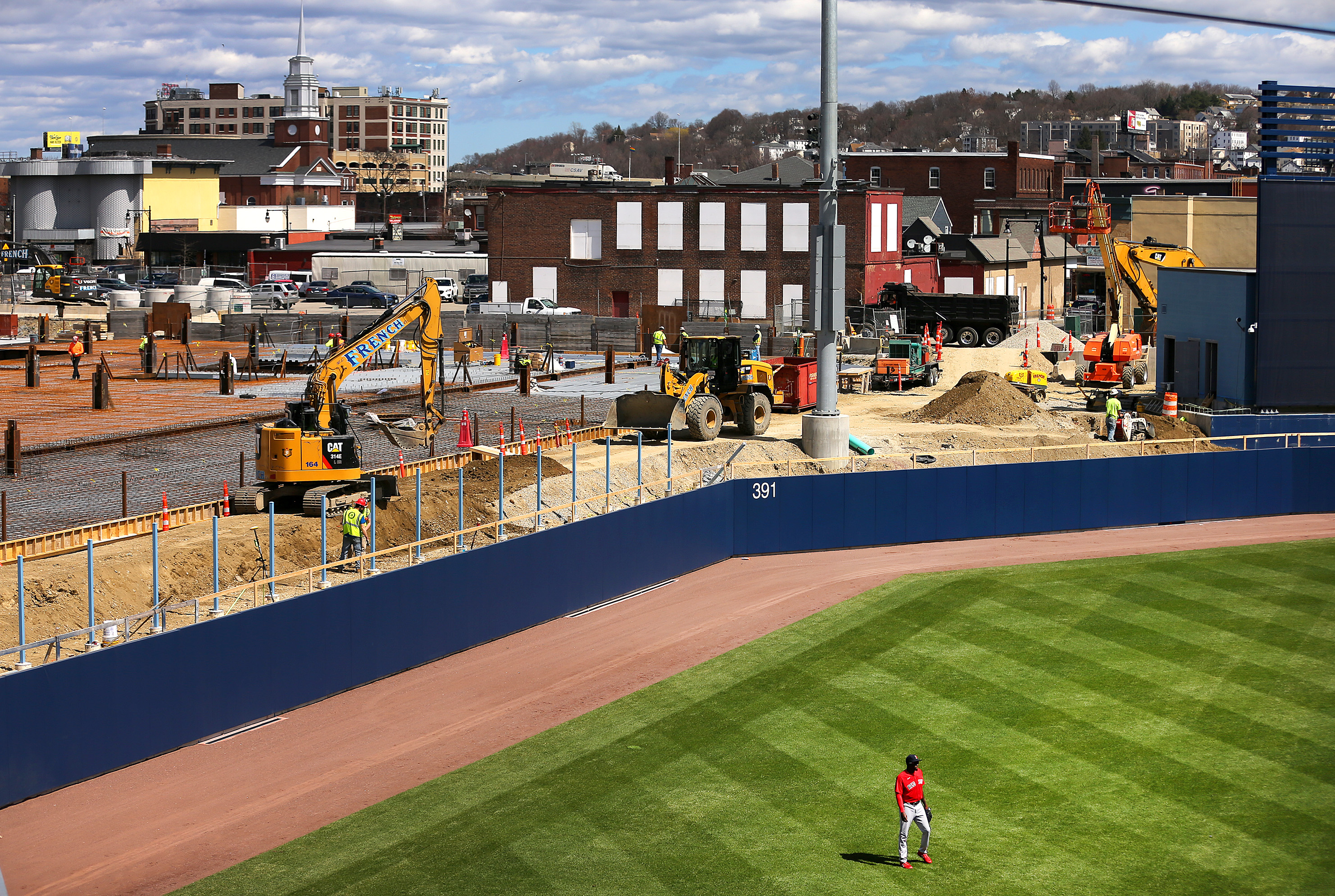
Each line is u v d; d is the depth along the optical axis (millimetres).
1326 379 58062
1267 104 57781
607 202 93062
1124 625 34219
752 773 25484
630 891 20922
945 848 22219
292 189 157375
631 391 62031
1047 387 66750
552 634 34656
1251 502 48000
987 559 41844
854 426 56406
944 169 133125
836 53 47375
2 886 20547
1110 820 23188
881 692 29734
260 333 80375
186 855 22172
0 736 23656
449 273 121625
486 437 49812
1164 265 66375
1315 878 21031
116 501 39250
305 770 25703
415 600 31797
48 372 68438
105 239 134750
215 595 28734
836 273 48406
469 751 26734
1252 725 27359
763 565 41719
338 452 38406
